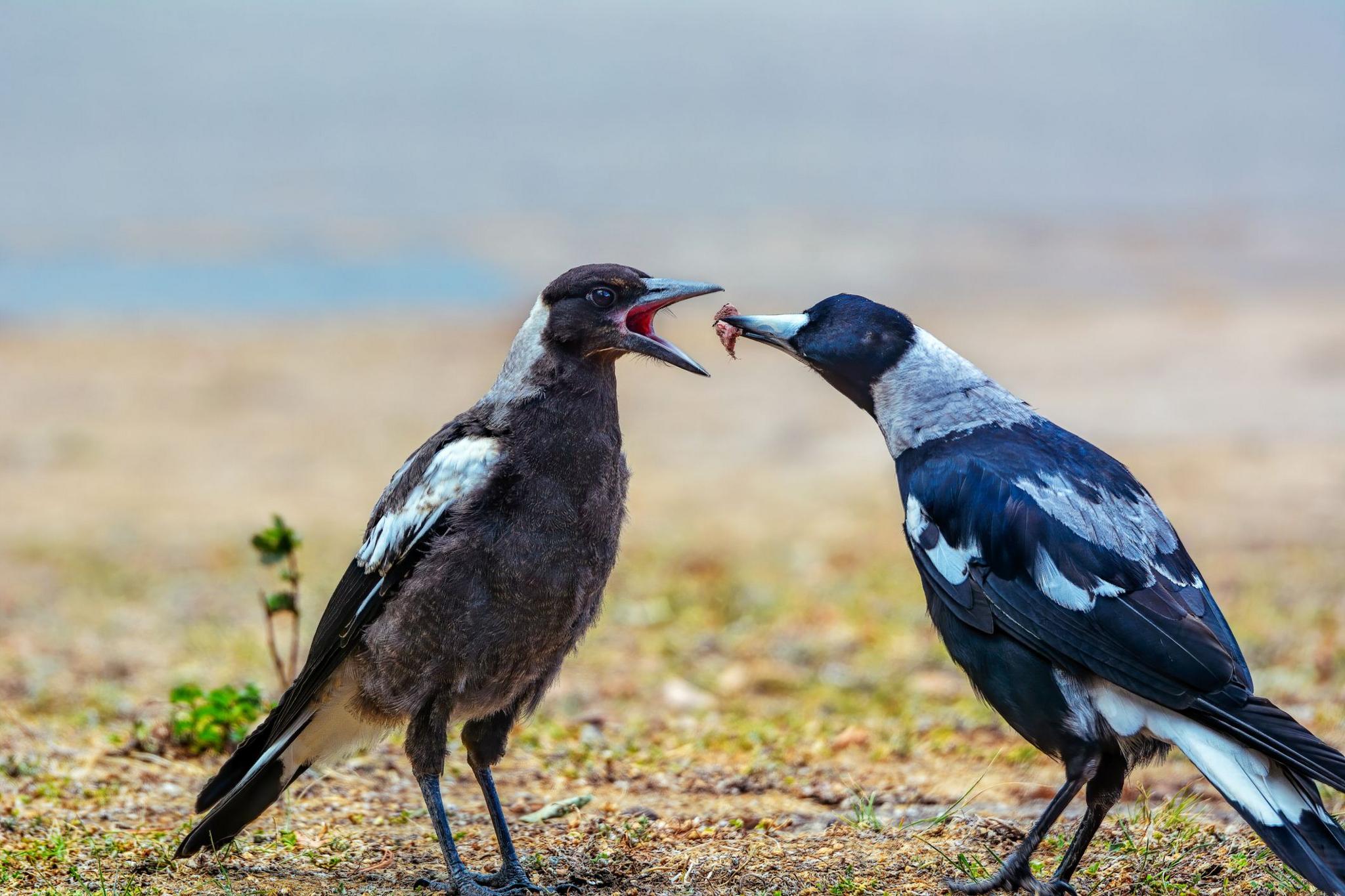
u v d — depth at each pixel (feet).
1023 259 98.58
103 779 26.76
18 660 37.70
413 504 21.50
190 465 62.03
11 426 67.62
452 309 87.51
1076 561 19.86
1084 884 21.79
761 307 85.35
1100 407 65.92
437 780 21.83
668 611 41.32
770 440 65.05
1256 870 21.89
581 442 21.76
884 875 22.06
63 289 92.38
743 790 26.71
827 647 37.81
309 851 23.49
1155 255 100.07
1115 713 19.58
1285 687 32.89
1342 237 104.06
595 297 21.91
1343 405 64.69
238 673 36.24
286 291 92.02
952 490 20.98
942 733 30.40
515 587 21.34
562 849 23.47
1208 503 51.24
